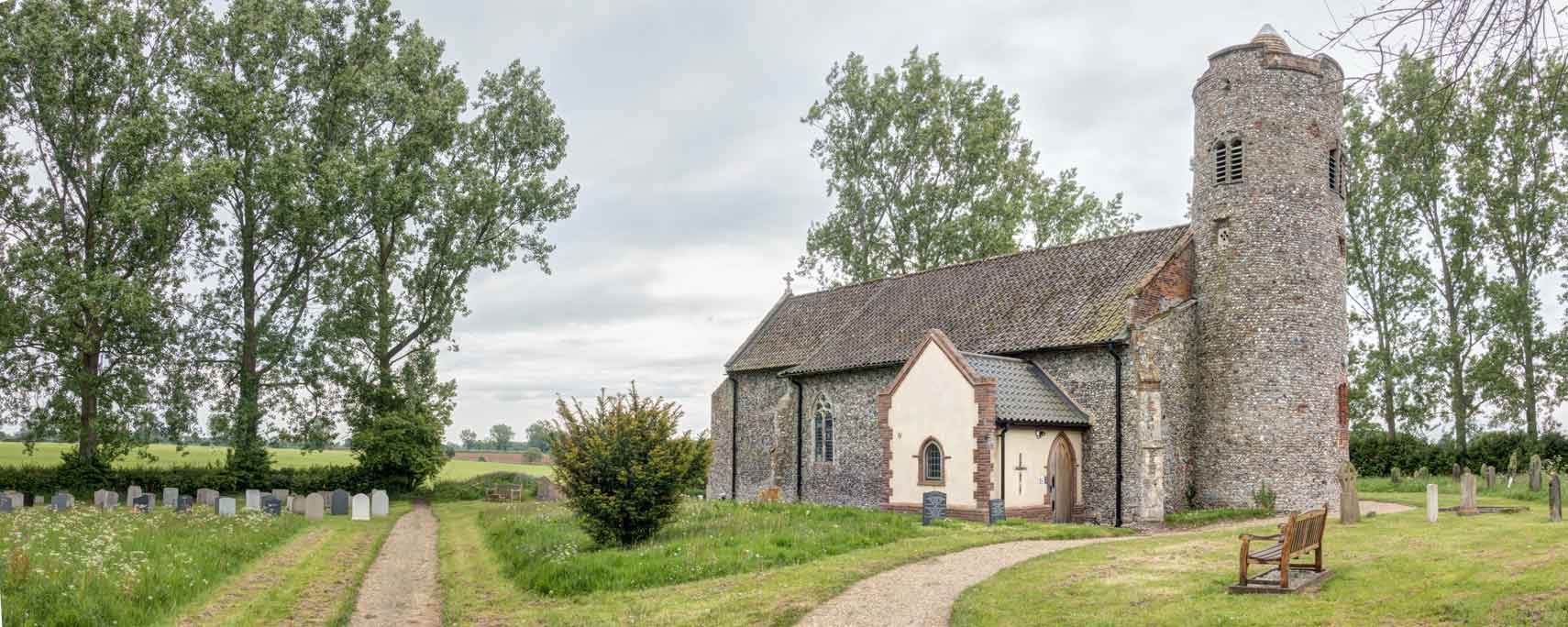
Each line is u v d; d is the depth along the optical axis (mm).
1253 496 34375
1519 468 52594
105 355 54438
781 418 48938
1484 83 10180
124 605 18484
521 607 20484
